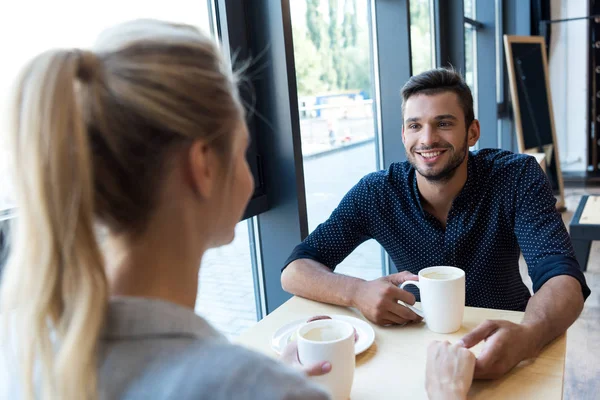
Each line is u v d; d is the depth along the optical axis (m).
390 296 1.12
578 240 2.81
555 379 0.88
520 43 4.62
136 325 0.42
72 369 0.38
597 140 5.92
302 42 2.19
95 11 1.28
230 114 0.48
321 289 1.25
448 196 1.43
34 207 0.39
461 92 1.40
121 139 0.43
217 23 1.59
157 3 1.46
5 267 0.42
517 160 1.42
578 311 1.08
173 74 0.43
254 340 1.08
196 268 0.50
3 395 0.46
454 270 1.12
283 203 1.78
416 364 0.95
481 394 0.85
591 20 5.66
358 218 1.52
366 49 2.80
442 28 3.51
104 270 0.41
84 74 0.43
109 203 0.43
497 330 0.95
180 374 0.39
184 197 0.47
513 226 1.40
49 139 0.39
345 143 2.64
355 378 0.92
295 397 0.38
